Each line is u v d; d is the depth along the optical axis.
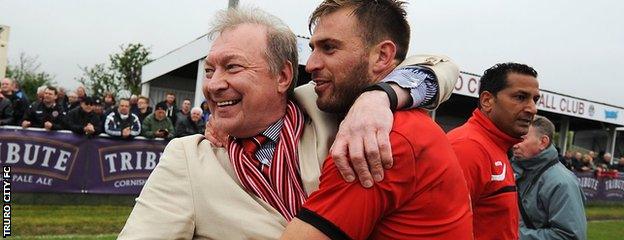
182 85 17.31
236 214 1.54
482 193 2.44
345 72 1.51
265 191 1.57
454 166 1.39
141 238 1.56
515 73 2.62
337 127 1.68
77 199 8.32
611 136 23.55
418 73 1.48
